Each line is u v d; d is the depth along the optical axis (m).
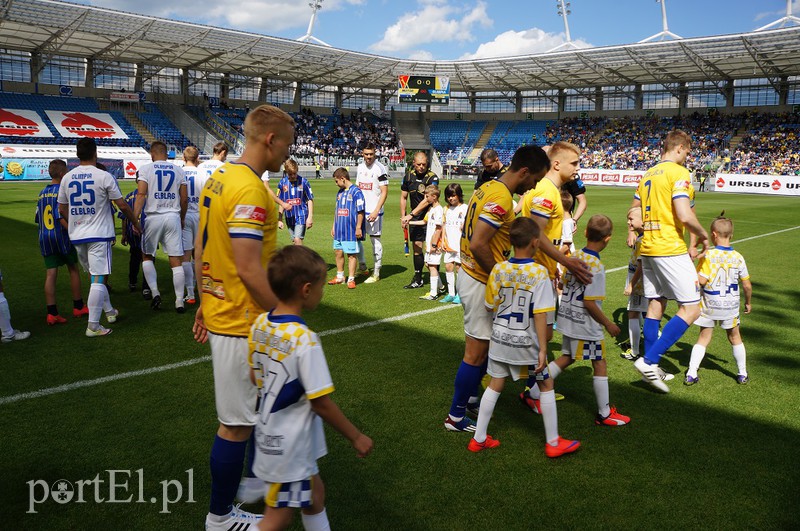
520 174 3.19
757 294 7.32
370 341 5.14
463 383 3.33
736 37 33.84
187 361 4.52
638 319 4.82
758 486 2.85
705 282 4.23
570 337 3.56
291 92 49.66
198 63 41.22
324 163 41.81
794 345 5.28
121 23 31.73
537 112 53.69
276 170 2.43
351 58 42.44
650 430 3.48
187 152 6.70
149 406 3.66
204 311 2.38
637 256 4.81
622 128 48.25
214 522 2.39
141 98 41.09
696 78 44.25
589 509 2.63
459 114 55.78
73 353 4.69
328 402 1.96
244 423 2.33
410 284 7.52
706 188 33.94
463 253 3.36
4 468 2.92
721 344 5.33
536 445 3.28
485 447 3.21
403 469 2.97
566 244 5.43
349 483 2.83
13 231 11.77
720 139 42.72
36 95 37.59
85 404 3.69
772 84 41.97
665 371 4.59
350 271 7.50
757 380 4.38
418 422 3.52
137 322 5.68
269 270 2.01
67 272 8.16
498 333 3.08
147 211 5.89
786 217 17.42
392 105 54.53
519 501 2.69
